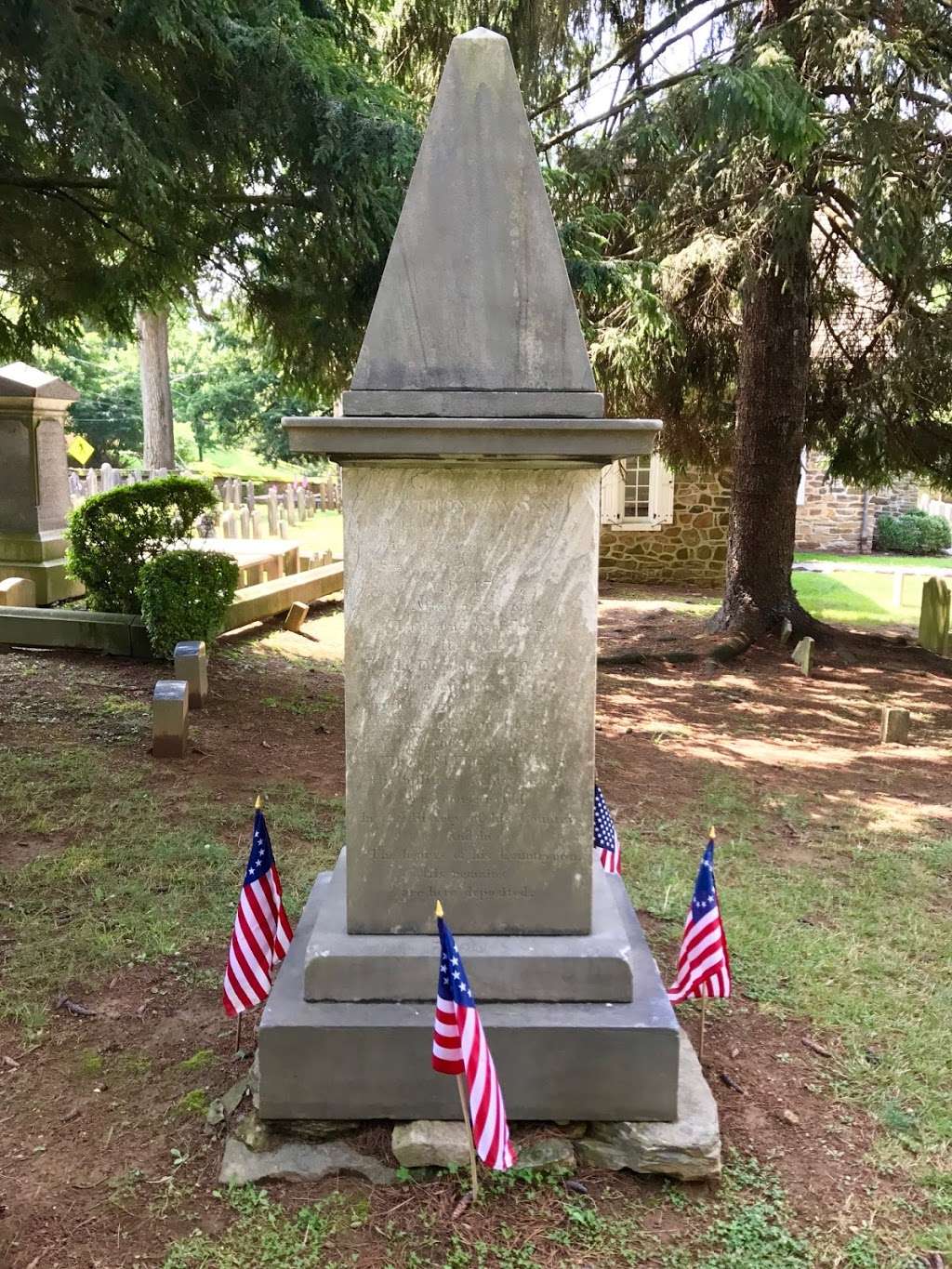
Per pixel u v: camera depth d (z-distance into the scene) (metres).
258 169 7.07
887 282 10.85
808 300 11.32
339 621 11.99
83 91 5.52
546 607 3.10
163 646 8.83
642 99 9.88
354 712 3.13
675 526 17.17
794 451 11.61
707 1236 2.75
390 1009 3.08
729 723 8.80
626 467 17.12
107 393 33.59
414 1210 2.82
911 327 10.24
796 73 9.24
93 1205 2.83
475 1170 2.83
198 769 6.47
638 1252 2.69
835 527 24.22
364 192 6.63
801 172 9.41
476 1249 2.69
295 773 6.58
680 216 10.93
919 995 4.08
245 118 6.46
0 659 8.95
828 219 11.14
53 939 4.26
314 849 5.31
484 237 3.00
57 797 5.85
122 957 4.16
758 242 10.27
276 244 7.53
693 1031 3.74
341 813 5.88
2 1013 3.73
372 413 3.00
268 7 6.42
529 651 3.11
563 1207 2.83
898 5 9.12
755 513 11.75
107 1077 3.41
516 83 3.00
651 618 13.40
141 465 32.66
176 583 8.78
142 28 5.86
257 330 8.71
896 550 24.69
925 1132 3.21
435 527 3.07
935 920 4.84
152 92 6.19
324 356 8.35
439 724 3.13
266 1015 3.04
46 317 8.29
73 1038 3.62
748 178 10.04
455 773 3.15
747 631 11.62
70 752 6.58
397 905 3.21
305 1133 3.04
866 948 4.49
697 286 11.86
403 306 3.01
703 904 3.30
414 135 6.45
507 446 2.87
